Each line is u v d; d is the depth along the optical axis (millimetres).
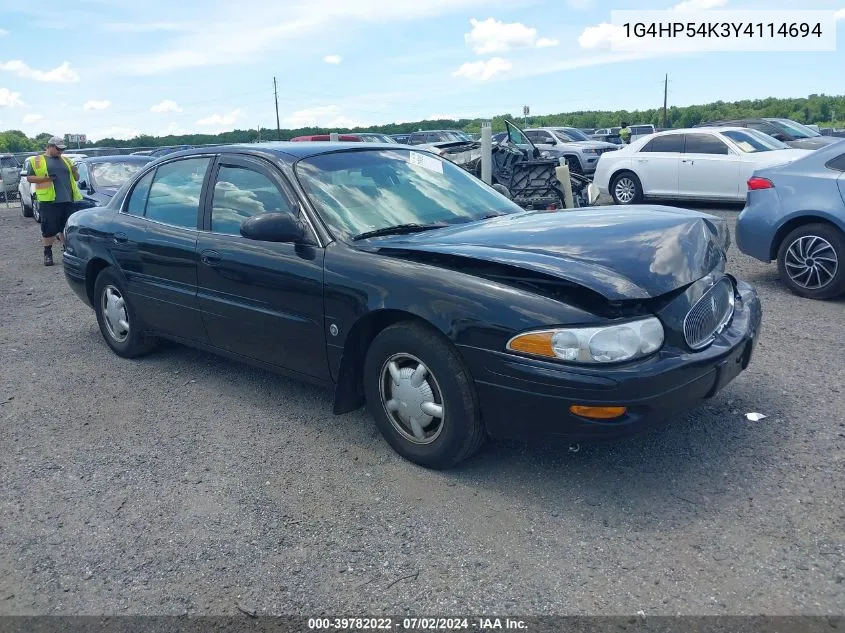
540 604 2643
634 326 3066
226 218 4527
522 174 11648
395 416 3748
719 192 13211
